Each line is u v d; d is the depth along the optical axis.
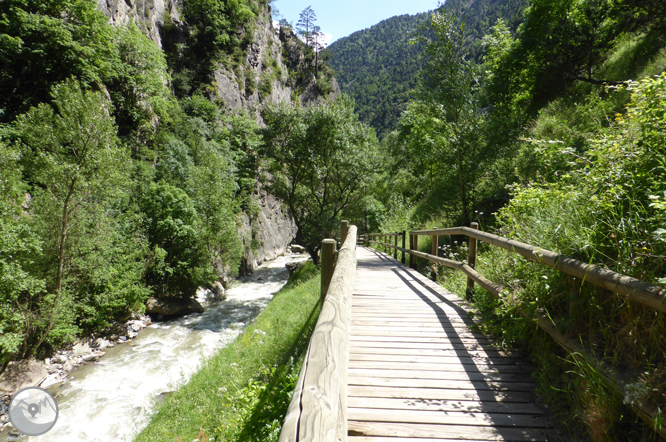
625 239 2.17
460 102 13.07
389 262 10.54
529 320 2.84
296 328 7.79
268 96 60.69
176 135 36.44
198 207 25.44
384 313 4.54
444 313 4.53
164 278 21.75
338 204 26.11
